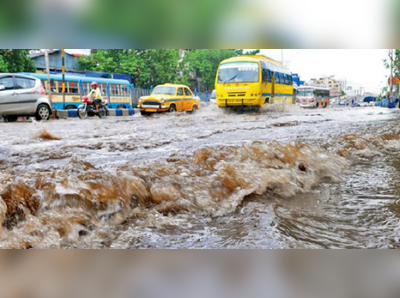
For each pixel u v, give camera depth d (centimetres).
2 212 171
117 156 410
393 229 186
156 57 3578
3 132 780
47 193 193
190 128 828
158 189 225
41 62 3167
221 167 273
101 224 187
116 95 2388
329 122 965
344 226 190
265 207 222
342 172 324
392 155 420
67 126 959
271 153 319
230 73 1658
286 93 2125
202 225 193
